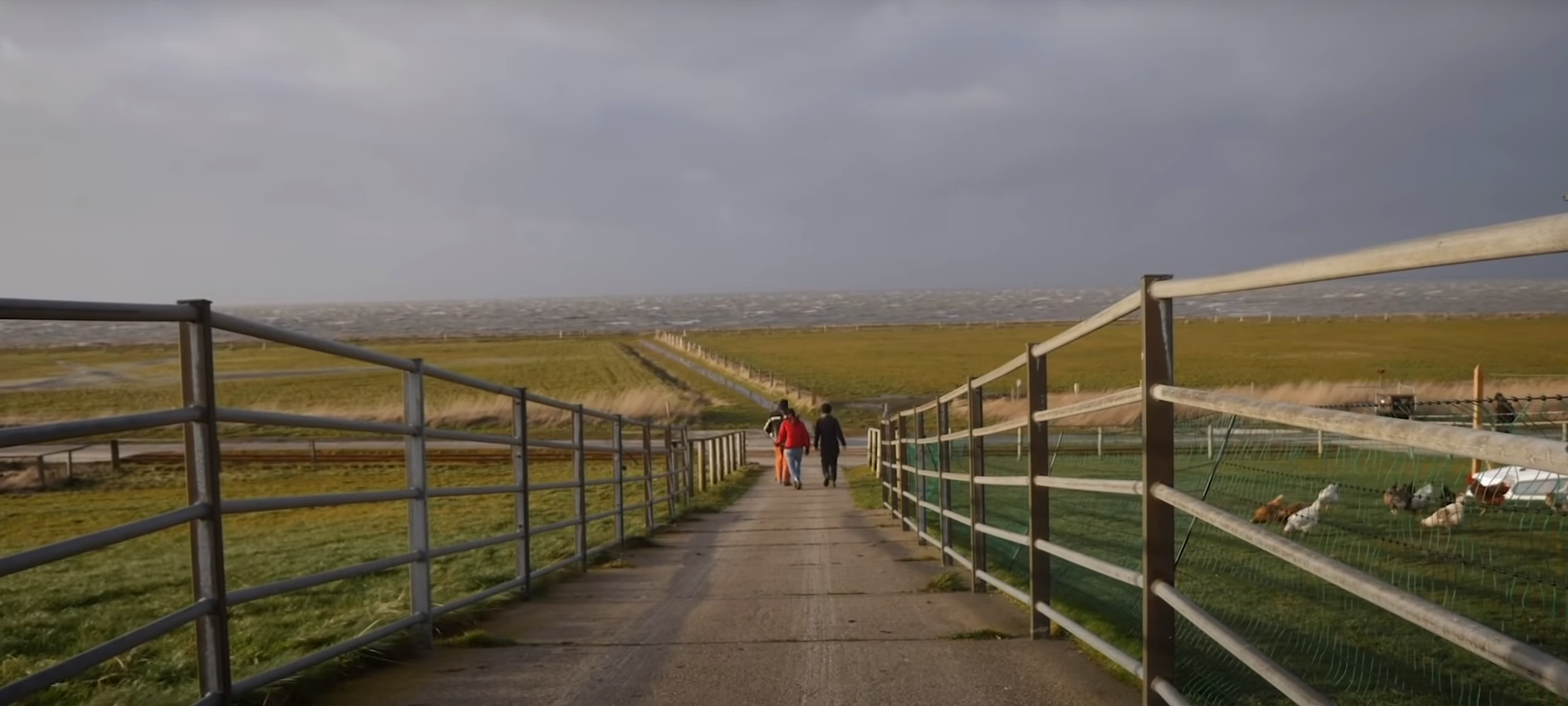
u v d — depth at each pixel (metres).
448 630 5.62
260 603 7.70
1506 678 4.67
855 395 47.31
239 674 4.68
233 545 12.30
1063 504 11.47
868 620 5.95
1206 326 97.44
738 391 51.09
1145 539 3.65
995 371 6.46
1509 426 4.45
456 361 71.94
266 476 24.94
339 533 13.66
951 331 111.38
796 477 22.02
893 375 55.97
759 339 99.00
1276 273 2.59
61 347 106.75
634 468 26.58
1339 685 4.59
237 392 48.16
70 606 8.17
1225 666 4.61
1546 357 49.19
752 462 32.12
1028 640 5.23
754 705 4.14
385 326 184.50
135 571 10.14
